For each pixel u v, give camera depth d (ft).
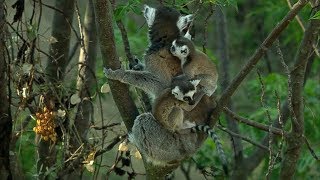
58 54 42.29
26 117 42.70
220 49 55.31
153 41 37.40
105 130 42.09
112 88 35.27
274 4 58.85
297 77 38.04
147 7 38.63
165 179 39.81
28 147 45.50
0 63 35.55
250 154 53.78
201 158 50.62
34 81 38.24
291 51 62.28
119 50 46.34
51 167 39.14
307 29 37.65
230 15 76.02
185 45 35.76
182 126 36.17
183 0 40.57
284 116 46.85
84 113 41.50
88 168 38.50
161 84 35.91
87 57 41.29
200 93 36.14
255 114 49.32
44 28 46.88
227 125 51.65
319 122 52.11
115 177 47.78
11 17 43.88
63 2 42.60
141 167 52.03
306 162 48.62
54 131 37.93
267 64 61.72
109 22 33.83
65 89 38.14
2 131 36.52
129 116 35.68
